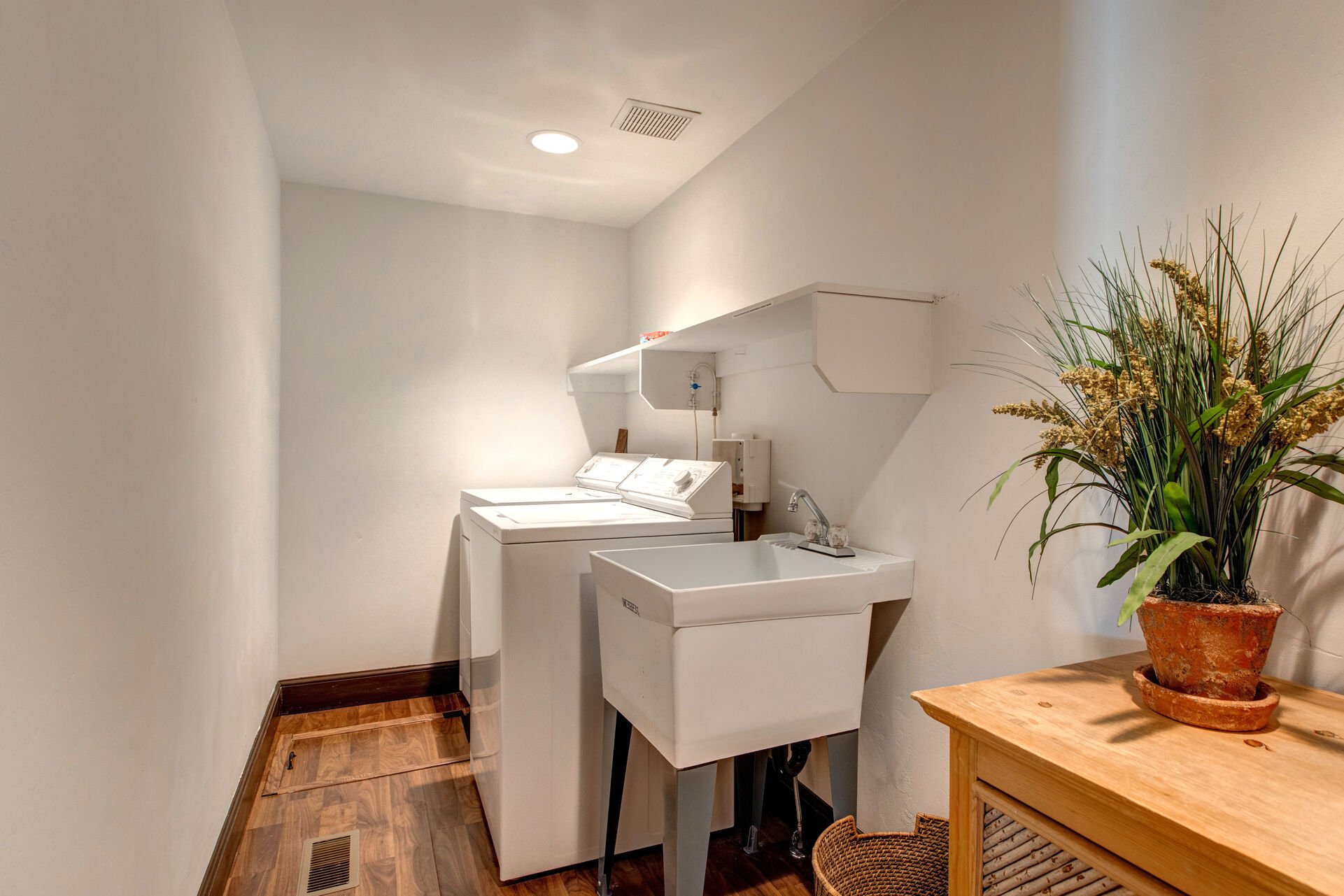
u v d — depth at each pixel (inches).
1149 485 37.2
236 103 79.0
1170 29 47.0
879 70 74.4
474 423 134.3
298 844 81.1
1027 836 34.6
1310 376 39.5
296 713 120.9
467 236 133.9
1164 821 26.7
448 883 74.3
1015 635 58.0
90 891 37.2
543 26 76.6
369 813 88.0
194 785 60.0
